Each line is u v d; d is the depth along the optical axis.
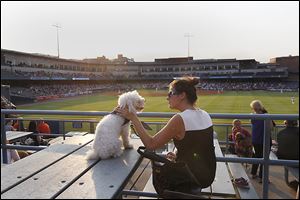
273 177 4.86
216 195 3.47
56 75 74.19
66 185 2.09
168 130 2.45
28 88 60.03
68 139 3.64
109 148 2.71
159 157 2.43
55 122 10.59
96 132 2.84
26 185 2.10
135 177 3.93
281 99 37.28
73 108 29.98
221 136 11.67
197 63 95.50
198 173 2.43
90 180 2.18
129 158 2.76
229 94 50.75
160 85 87.94
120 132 3.01
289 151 2.78
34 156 2.84
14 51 61.00
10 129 6.94
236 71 89.81
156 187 2.43
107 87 83.19
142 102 3.10
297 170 2.82
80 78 77.38
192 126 2.42
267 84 79.94
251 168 5.84
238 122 7.59
